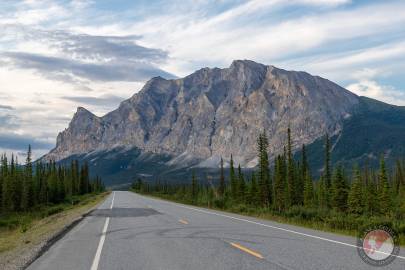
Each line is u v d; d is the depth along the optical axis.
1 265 11.80
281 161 73.19
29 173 94.06
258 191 71.69
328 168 79.94
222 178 91.81
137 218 28.20
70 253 13.71
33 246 15.54
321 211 27.22
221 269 10.34
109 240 16.83
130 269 10.66
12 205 83.50
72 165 159.75
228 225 21.97
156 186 178.62
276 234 17.55
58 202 108.75
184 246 14.52
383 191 63.12
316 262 11.06
